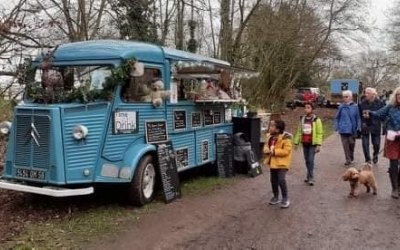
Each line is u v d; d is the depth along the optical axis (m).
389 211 7.56
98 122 7.05
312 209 7.66
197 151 9.50
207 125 9.98
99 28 16.48
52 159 6.70
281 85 33.84
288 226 6.69
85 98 7.12
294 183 9.82
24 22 11.14
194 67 9.24
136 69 7.40
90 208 7.33
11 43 10.09
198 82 9.86
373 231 6.50
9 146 7.07
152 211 7.31
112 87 7.27
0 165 8.65
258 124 11.35
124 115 7.39
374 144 12.32
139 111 7.69
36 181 6.84
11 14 10.09
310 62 35.03
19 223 6.47
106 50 7.51
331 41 37.25
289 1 30.00
